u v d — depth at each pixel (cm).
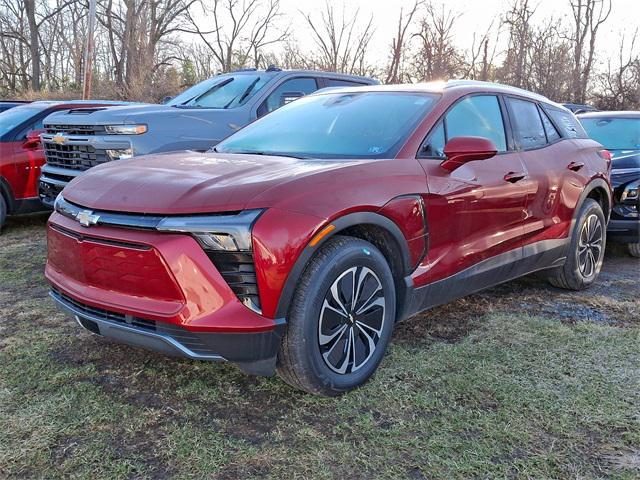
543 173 441
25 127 704
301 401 300
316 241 279
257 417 285
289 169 307
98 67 3934
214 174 302
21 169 691
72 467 243
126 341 289
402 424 280
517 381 325
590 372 339
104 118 593
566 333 399
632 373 340
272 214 270
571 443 268
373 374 327
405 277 337
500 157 410
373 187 310
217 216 268
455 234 363
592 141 539
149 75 2433
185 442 262
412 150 349
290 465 248
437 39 2312
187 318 264
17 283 491
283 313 275
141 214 277
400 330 399
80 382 314
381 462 251
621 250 704
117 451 254
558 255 476
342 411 291
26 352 349
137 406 292
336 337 299
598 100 2508
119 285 283
